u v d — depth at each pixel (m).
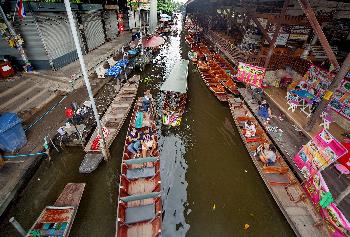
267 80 17.36
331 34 14.38
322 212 8.15
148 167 10.28
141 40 23.34
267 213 9.26
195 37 37.00
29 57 18.05
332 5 13.39
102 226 8.49
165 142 13.25
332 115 13.05
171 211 9.38
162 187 10.46
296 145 11.75
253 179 10.80
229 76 20.00
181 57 29.12
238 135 13.80
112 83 18.70
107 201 9.41
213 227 8.80
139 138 11.55
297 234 7.93
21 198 9.11
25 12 15.24
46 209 8.27
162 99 17.95
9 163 9.88
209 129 14.46
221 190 10.34
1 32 16.23
